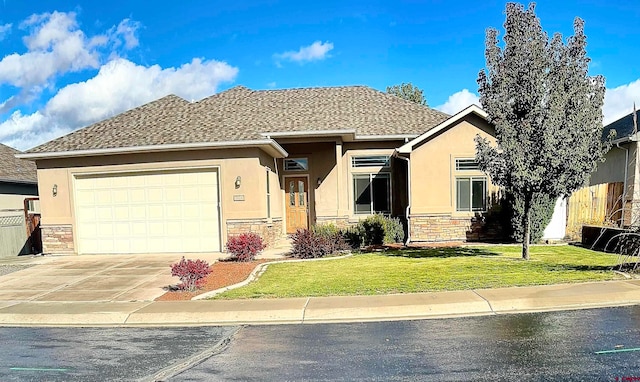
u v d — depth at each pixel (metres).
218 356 5.04
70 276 10.59
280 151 14.89
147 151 13.82
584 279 7.96
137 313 6.94
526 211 10.50
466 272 9.03
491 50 9.81
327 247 12.82
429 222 15.13
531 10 9.42
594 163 9.52
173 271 8.51
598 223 14.95
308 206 17.44
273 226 15.56
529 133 9.41
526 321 5.95
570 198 15.84
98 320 6.86
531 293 7.05
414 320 6.24
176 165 13.99
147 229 14.27
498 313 6.43
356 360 4.73
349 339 5.48
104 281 9.83
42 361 5.07
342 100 19.16
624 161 17.62
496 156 9.95
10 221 16.48
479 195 15.15
